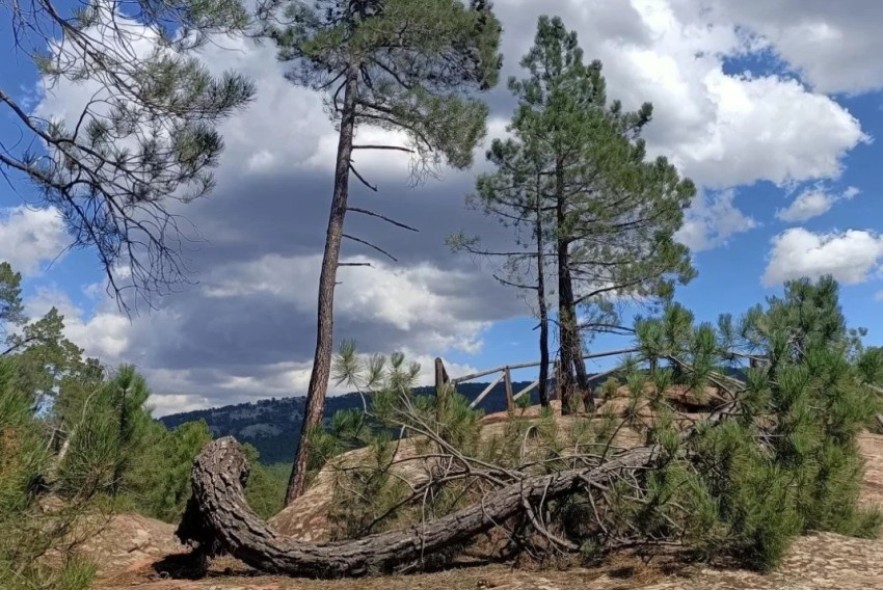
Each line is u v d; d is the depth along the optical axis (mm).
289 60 15828
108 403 6359
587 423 7453
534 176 17812
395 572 6617
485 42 15586
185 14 7871
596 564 6098
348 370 7238
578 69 19391
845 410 6738
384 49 15273
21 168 7949
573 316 17078
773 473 5656
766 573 5410
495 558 6918
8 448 3988
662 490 5848
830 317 7547
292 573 6633
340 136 15406
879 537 6961
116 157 8258
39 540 4297
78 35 7621
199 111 8383
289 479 13680
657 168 18391
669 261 17141
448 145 14820
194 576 7008
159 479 10219
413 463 8773
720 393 6941
